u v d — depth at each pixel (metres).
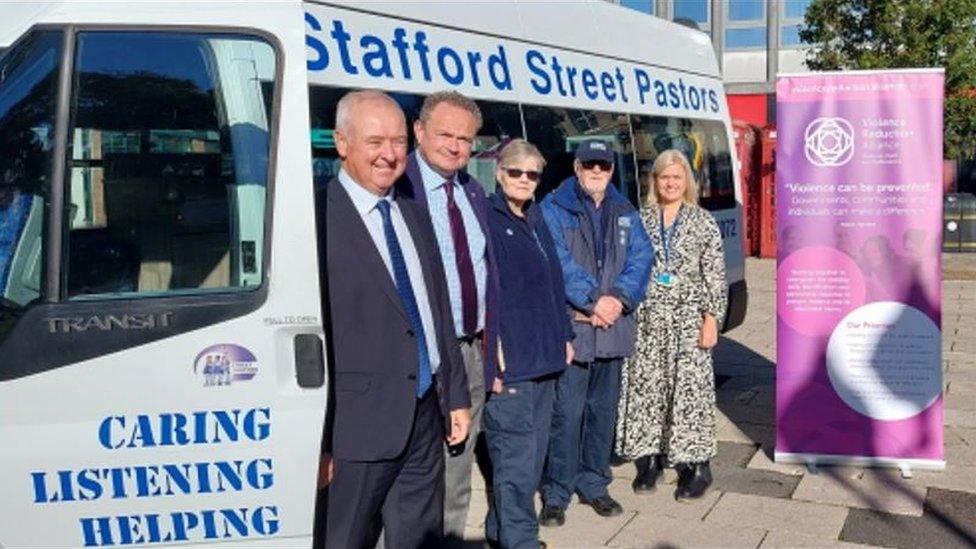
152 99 3.17
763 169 16.92
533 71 5.62
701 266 5.17
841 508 5.16
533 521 4.24
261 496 3.16
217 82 3.21
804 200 5.67
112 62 3.13
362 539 3.31
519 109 5.41
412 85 4.65
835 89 5.54
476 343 3.96
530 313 4.14
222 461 3.11
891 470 5.74
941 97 5.41
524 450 4.18
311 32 4.19
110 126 3.11
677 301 5.16
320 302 3.15
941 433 5.66
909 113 5.45
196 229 3.17
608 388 4.92
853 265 5.65
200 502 3.12
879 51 14.21
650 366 5.20
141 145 3.14
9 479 2.96
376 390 3.18
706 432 5.19
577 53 6.12
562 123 5.79
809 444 5.85
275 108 3.18
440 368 3.44
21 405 2.96
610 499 5.09
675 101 7.36
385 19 4.61
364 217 3.24
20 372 2.97
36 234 3.04
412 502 3.40
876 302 5.64
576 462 4.85
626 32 6.81
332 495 3.26
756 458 6.04
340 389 3.19
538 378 4.19
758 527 4.90
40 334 2.98
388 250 3.26
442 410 3.44
